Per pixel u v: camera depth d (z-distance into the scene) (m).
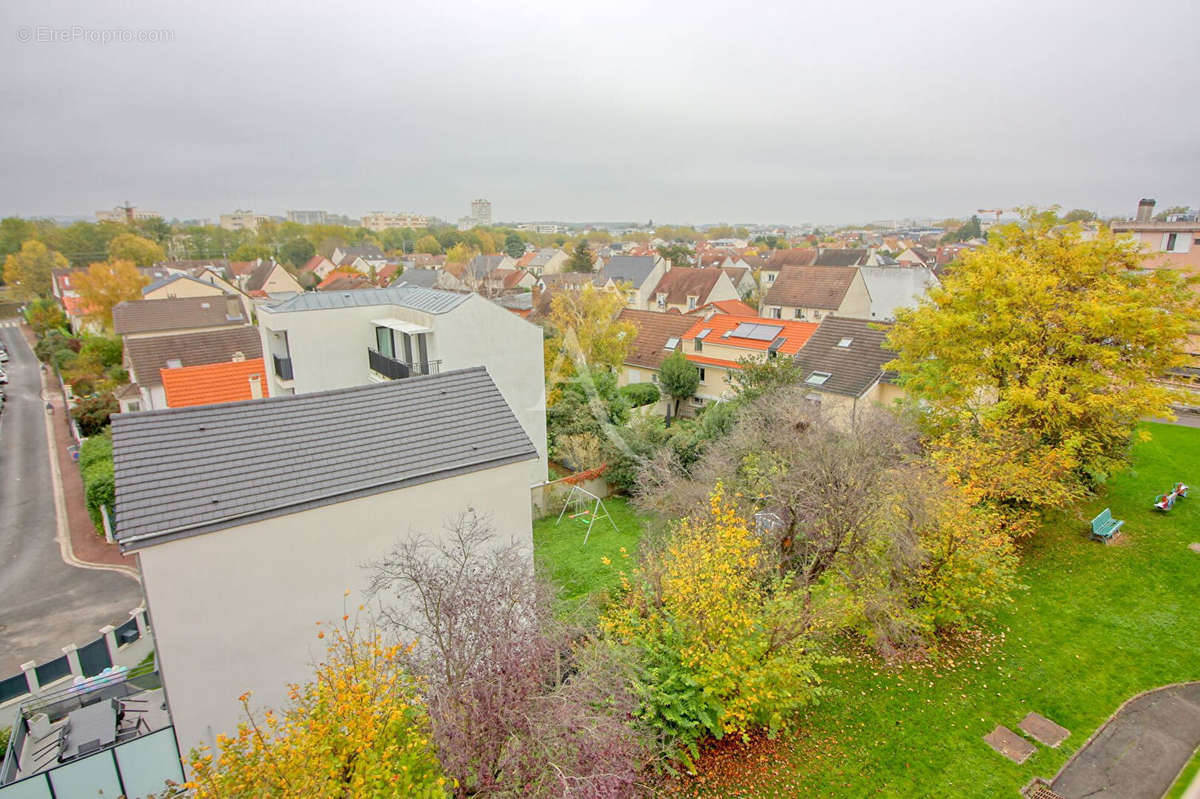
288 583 9.45
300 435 10.38
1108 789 8.65
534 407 20.14
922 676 11.05
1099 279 15.10
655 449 19.03
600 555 15.70
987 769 9.05
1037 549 14.98
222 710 9.21
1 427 32.50
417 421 11.36
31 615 15.92
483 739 6.93
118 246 76.62
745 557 10.28
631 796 8.02
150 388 30.14
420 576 8.14
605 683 8.08
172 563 8.52
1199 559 14.17
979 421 15.49
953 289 16.38
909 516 11.35
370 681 6.95
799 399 17.55
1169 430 22.83
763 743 9.64
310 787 5.76
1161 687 10.53
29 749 10.08
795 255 61.06
